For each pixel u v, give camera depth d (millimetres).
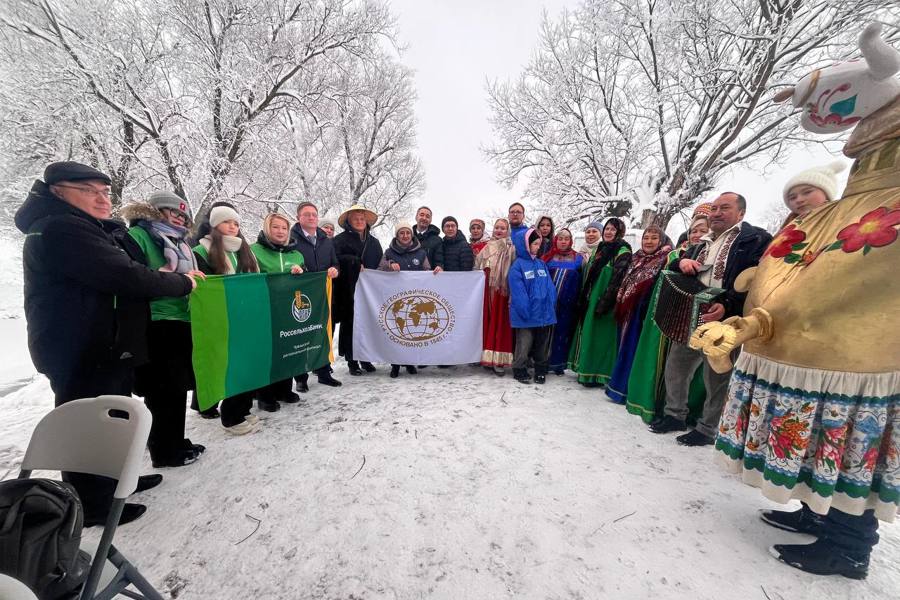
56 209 1666
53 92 7777
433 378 4016
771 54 7598
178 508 1895
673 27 8305
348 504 1908
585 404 3270
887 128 1313
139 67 8797
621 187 12219
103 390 1809
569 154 12055
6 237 11016
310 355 3363
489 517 1805
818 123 1491
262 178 11281
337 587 1438
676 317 2621
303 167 12672
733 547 1620
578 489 2027
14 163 8273
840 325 1356
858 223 1361
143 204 2258
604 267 3672
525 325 3660
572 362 4109
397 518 1801
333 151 15695
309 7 10828
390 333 4004
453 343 4059
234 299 2607
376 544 1643
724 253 2453
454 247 4379
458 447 2477
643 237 3342
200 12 9273
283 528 1745
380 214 17891
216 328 2477
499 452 2414
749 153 9820
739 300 2240
